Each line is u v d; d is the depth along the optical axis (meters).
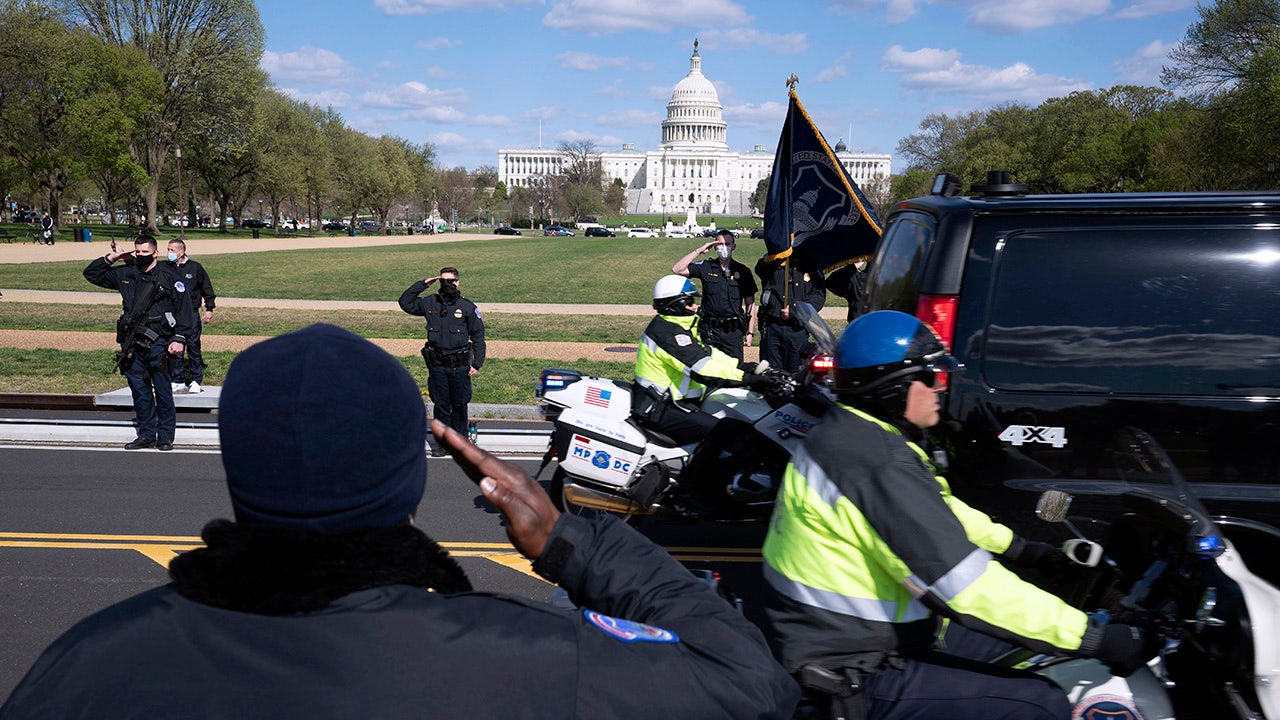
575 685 1.11
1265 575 3.81
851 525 2.46
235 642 1.00
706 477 5.91
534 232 131.12
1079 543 2.91
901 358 2.49
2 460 8.37
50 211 70.25
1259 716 2.71
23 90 59.62
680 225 155.12
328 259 51.44
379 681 1.00
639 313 24.84
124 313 8.70
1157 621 2.72
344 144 97.19
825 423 2.58
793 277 10.38
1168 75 40.06
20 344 16.06
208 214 133.25
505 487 1.53
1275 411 3.78
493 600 1.16
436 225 136.00
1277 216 3.87
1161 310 3.86
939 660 2.61
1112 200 3.98
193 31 67.44
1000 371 3.88
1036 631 2.36
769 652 1.41
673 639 1.28
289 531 1.06
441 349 8.59
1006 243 3.93
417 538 1.18
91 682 0.98
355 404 1.08
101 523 6.58
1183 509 2.87
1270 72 34.81
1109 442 3.82
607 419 6.03
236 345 16.53
